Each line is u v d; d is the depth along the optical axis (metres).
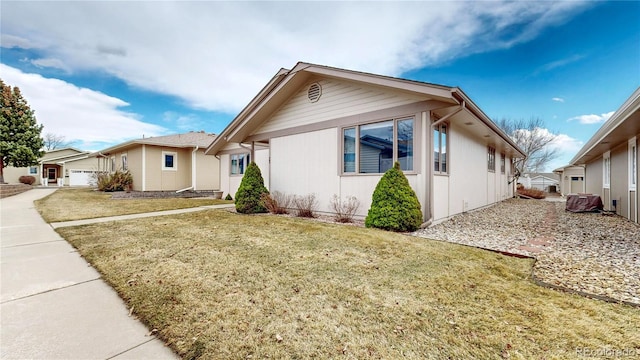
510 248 4.45
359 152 6.90
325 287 2.80
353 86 6.98
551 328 2.07
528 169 31.28
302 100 8.15
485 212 9.27
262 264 3.49
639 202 7.06
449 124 7.25
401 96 6.17
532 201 15.36
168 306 2.44
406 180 5.80
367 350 1.82
